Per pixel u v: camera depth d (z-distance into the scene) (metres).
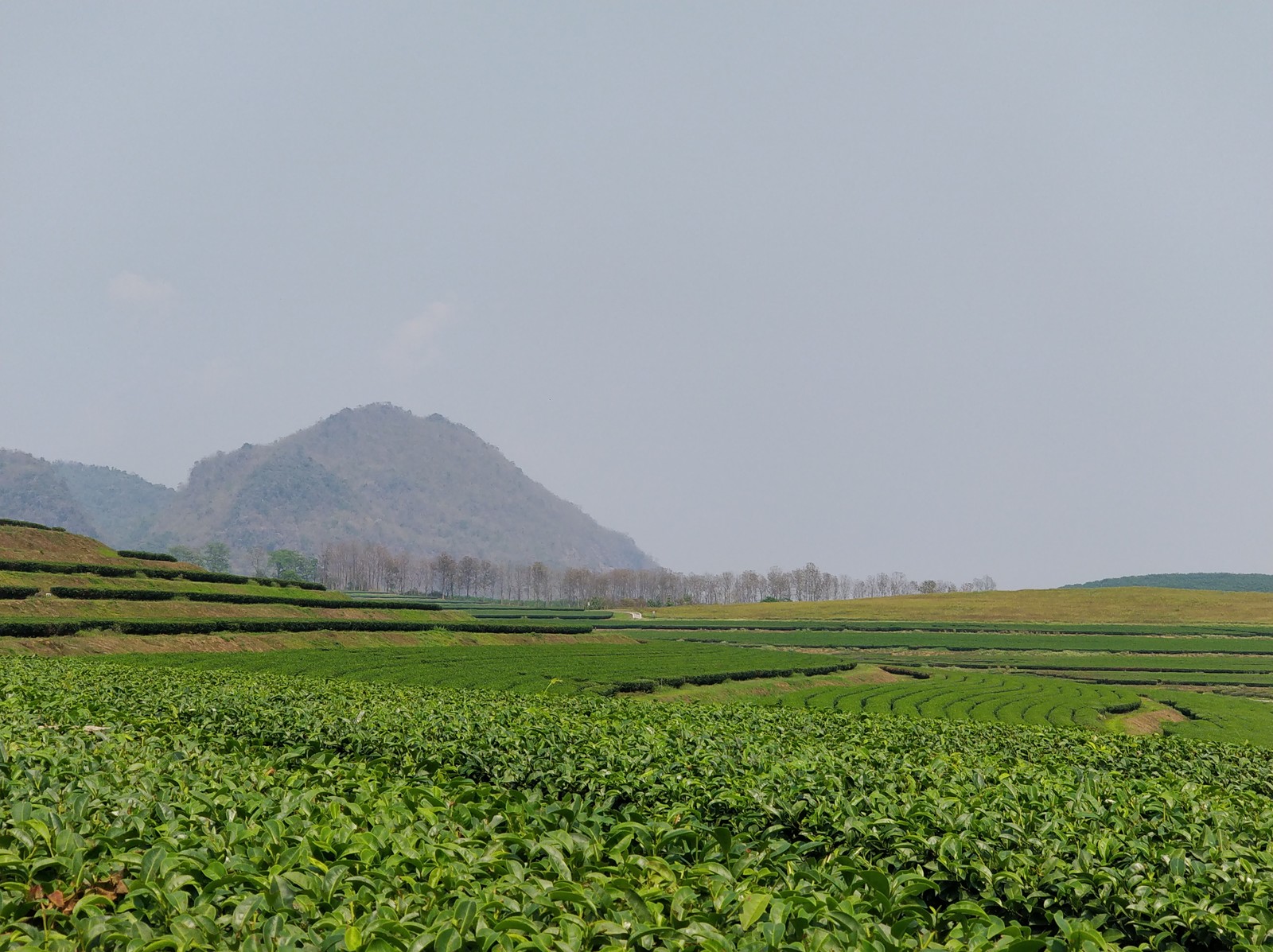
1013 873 8.41
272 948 5.84
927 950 6.46
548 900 6.50
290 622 71.81
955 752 17.69
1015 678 71.44
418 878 7.28
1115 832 9.82
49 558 80.44
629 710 22.70
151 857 7.03
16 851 7.25
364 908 6.63
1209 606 158.50
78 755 11.41
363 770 11.84
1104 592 180.25
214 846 7.77
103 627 58.78
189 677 26.48
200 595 75.56
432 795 9.84
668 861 8.64
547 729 15.82
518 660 63.75
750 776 11.95
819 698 53.59
